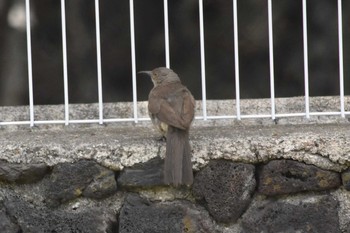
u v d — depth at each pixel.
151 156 10.70
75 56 25.12
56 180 10.74
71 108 12.95
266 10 24.58
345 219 10.79
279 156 10.70
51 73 25.23
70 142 10.89
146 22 25.22
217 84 25.56
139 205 10.81
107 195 10.81
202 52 11.46
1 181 10.89
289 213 10.77
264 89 25.33
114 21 25.14
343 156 10.63
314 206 10.76
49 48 25.09
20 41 24.48
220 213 10.76
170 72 11.92
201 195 10.77
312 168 10.69
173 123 10.34
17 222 10.89
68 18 24.80
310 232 10.79
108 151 10.70
